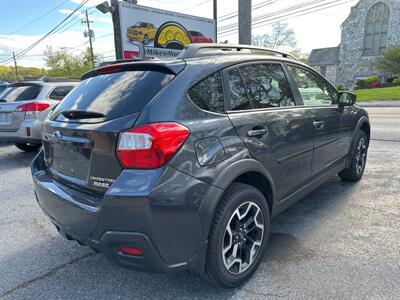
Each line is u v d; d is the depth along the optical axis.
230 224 2.24
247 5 9.51
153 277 2.54
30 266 2.75
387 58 36.06
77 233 2.14
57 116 2.52
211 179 2.04
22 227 3.52
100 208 1.91
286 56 3.30
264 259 2.69
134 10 11.95
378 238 2.97
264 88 2.72
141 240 1.86
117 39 11.85
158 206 1.84
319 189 4.30
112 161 1.95
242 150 2.29
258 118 2.49
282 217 3.49
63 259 2.86
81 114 2.20
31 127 6.16
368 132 4.67
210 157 2.06
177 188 1.89
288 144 2.78
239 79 2.50
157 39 12.74
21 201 4.32
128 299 2.30
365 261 2.61
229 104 2.35
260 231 2.50
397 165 5.32
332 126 3.56
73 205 2.09
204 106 2.17
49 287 2.46
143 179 1.84
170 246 1.94
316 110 3.27
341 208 3.67
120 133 1.90
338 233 3.10
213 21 14.90
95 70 2.62
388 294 2.21
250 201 2.36
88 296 2.34
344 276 2.43
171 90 2.05
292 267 2.57
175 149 1.90
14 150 7.87
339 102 3.79
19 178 5.42
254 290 2.32
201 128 2.06
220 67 2.38
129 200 1.83
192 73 2.19
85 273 2.63
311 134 3.12
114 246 1.94
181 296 2.30
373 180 4.59
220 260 2.18
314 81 3.49
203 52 2.54
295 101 3.05
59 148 2.40
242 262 2.39
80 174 2.21
